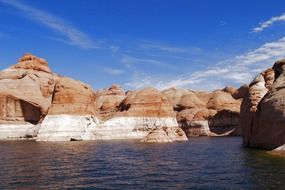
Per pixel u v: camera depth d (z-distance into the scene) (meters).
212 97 147.38
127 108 104.44
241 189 22.28
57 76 139.12
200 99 154.88
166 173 29.89
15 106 110.94
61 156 45.03
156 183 25.22
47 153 49.41
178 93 157.25
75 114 86.06
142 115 98.38
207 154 47.06
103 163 37.53
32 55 135.12
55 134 82.38
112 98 132.50
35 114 114.56
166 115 101.31
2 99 109.25
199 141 83.12
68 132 83.38
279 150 42.38
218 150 53.38
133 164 36.69
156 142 76.94
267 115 48.56
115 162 38.50
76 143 72.50
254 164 33.12
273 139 47.03
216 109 139.25
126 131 94.00
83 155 46.50
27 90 119.00
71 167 34.09
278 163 32.97
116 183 25.33
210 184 24.30
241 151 48.81
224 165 33.91
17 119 110.31
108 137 90.38
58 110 85.06
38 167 34.03
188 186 23.88
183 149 56.59
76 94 87.81
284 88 47.06
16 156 45.03
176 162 38.25
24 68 130.25
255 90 58.28
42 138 82.94
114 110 119.50
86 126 87.19
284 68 53.47
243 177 26.38
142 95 101.50
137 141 79.94
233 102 141.12
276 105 46.38
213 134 126.31
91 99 93.06
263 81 59.53
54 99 86.81
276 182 23.86
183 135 86.75
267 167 30.73
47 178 27.42
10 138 104.88
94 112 93.19
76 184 24.95
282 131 44.66
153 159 41.69
